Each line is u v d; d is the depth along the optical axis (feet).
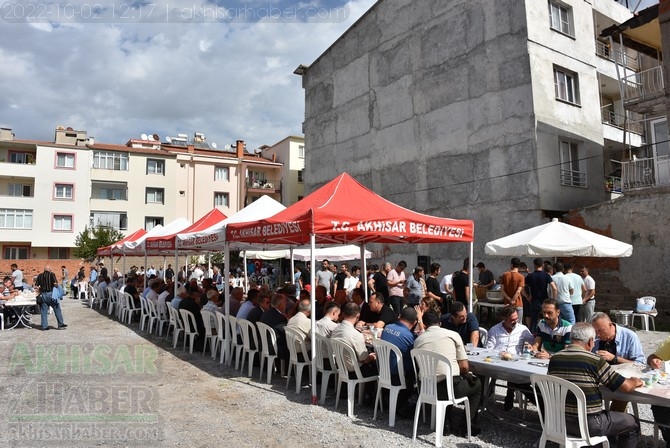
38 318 54.70
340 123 87.61
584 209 52.54
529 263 54.85
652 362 16.62
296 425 19.16
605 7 71.87
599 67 70.13
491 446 16.83
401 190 73.56
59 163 131.54
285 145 157.38
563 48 60.90
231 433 18.26
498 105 59.72
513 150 57.82
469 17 63.87
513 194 57.62
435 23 68.74
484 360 18.42
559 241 34.86
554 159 57.26
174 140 173.78
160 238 45.80
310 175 95.45
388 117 76.69
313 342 22.38
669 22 49.26
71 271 119.85
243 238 29.12
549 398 14.34
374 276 42.47
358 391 22.18
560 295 34.17
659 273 46.75
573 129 59.98
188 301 35.24
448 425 18.56
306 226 22.76
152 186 141.69
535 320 34.81
